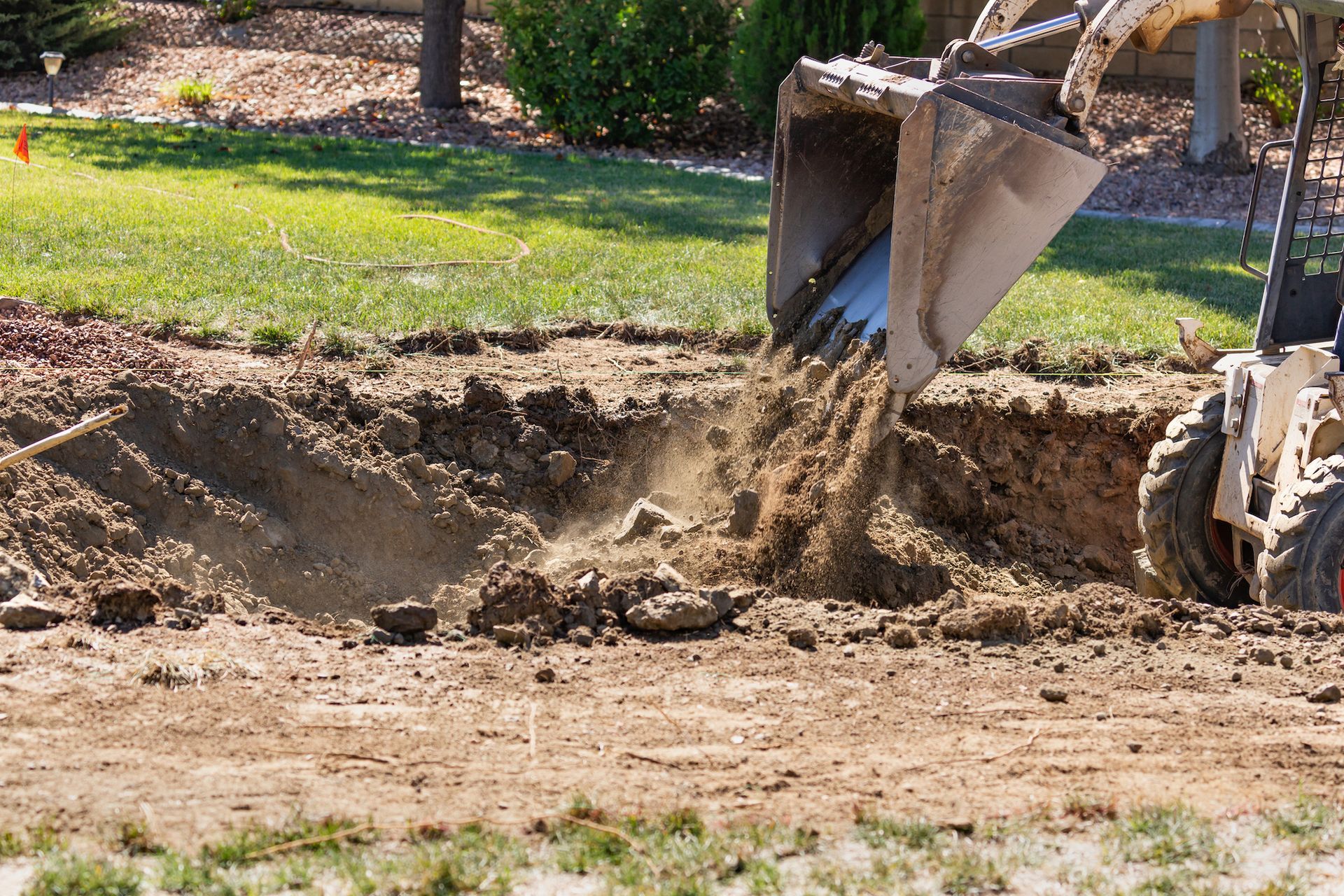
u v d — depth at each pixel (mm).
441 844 7320
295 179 34312
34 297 19938
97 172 33344
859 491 14562
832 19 42375
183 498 14883
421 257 25047
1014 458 17906
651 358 19922
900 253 12156
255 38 54812
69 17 53344
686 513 16516
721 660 10336
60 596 10938
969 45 12789
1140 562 15148
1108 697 9828
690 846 7367
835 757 8695
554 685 9750
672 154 44375
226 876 6910
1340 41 12820
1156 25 12805
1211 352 15070
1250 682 10180
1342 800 8219
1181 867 7320
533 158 41344
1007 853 7438
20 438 14234
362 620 14883
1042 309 22906
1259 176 13672
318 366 18281
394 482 15883
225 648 10125
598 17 43969
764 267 25312
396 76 51438
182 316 19594
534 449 17141
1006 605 11148
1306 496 12008
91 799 7715
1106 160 42438
